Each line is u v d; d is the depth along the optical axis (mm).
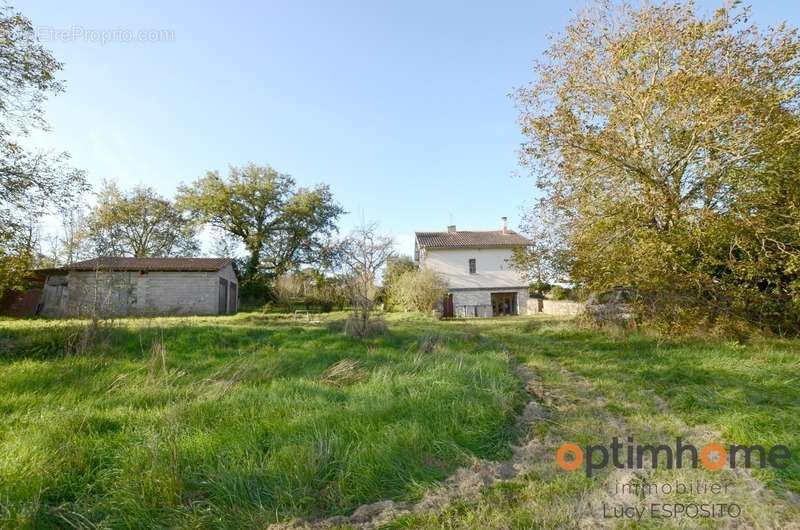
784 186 9961
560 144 12523
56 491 3350
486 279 32344
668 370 7312
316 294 29328
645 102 11352
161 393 5836
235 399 5453
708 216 10125
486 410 4938
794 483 3375
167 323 14164
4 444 4051
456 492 3318
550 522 2887
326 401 5336
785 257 9719
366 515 3072
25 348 8859
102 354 8367
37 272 23016
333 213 41812
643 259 10703
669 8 11430
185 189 36156
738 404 5297
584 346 10656
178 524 2953
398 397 5457
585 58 12977
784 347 9266
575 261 13484
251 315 23812
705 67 10352
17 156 10633
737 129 9773
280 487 3340
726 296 10531
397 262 34469
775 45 9906
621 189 12820
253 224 37969
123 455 3816
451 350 9289
